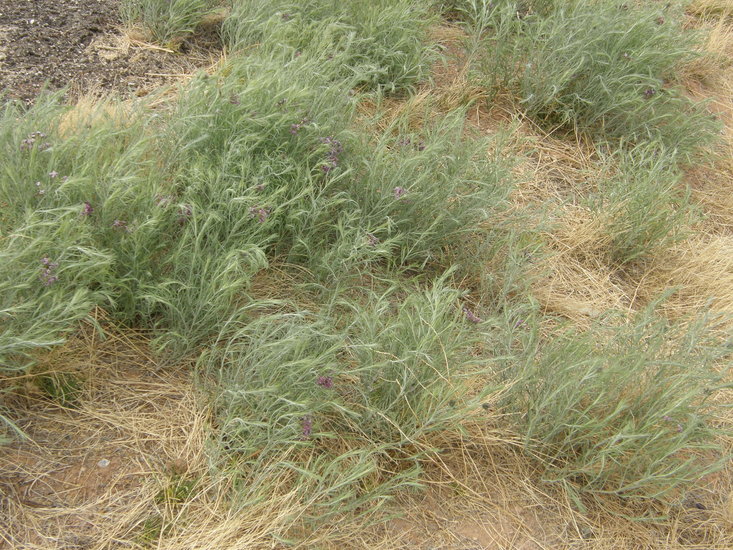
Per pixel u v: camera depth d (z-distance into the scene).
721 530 2.75
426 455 2.65
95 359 2.66
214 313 2.70
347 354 2.90
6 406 2.43
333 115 3.54
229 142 3.11
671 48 5.02
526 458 2.78
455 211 3.48
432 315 2.73
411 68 4.48
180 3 4.44
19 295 2.42
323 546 2.30
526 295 3.41
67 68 4.08
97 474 2.35
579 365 2.72
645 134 4.74
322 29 4.33
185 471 2.42
